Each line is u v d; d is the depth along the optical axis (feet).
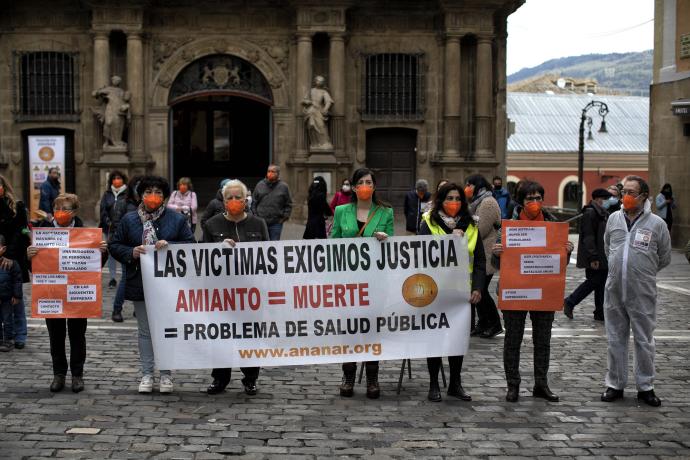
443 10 92.68
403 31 95.35
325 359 28.84
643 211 28.55
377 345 28.94
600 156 193.57
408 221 61.46
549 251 28.71
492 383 31.35
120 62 93.81
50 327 29.17
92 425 25.59
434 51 95.76
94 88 91.86
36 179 91.91
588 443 24.57
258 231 29.30
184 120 105.50
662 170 84.17
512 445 24.31
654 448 24.21
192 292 28.53
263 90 95.55
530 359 35.37
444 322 28.99
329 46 93.15
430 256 28.86
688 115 80.28
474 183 40.91
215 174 106.52
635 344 28.78
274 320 28.71
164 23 93.66
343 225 29.25
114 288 54.44
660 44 84.99
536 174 191.93
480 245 29.14
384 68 95.66
